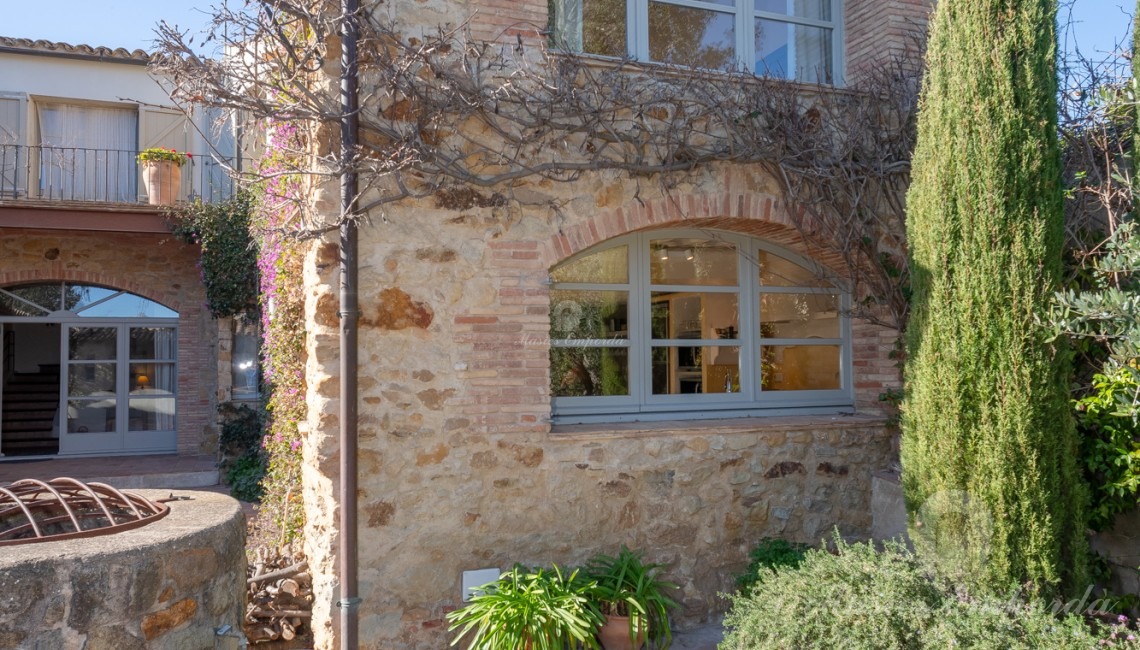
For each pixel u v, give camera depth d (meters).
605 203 4.82
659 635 4.22
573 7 5.12
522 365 4.57
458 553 4.39
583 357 5.13
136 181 10.91
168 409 11.06
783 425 5.12
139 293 10.45
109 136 11.01
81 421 10.76
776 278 5.69
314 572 4.55
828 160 5.21
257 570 4.98
